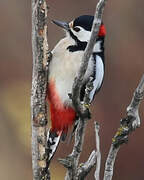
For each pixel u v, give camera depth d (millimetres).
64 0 16344
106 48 16188
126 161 14375
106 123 14578
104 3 6383
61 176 13383
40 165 7340
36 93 7383
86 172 6973
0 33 15930
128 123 6648
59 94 8234
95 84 8453
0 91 14805
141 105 14727
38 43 7359
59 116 8336
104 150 14102
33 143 7375
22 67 15445
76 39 8461
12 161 13719
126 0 16734
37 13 7273
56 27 15711
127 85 15484
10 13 16219
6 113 14328
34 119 7363
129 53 16141
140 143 14469
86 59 6723
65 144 13648
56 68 8203
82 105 6957
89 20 8547
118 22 16531
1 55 15531
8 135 13969
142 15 17016
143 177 14312
